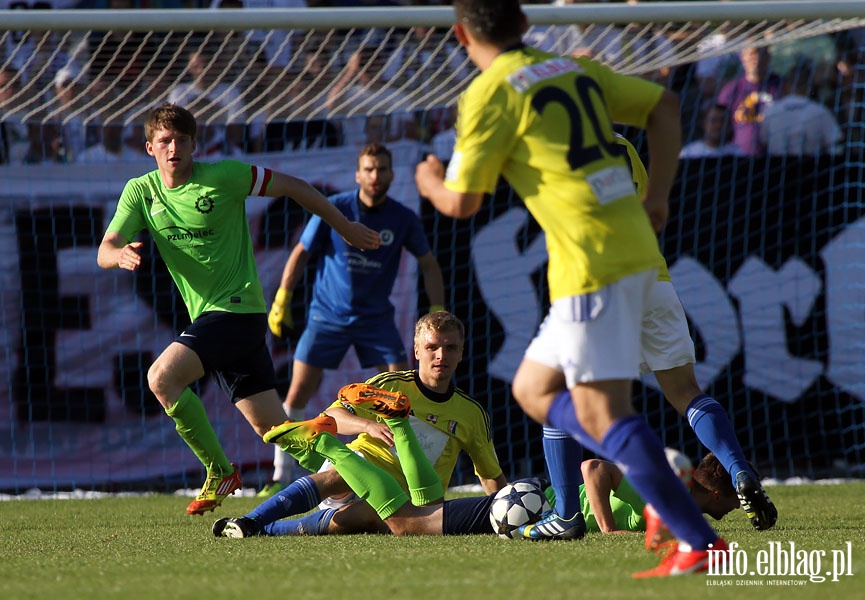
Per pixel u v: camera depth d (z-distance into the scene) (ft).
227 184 57.41
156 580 34.81
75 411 85.15
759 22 80.89
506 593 30.55
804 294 87.30
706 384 86.84
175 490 85.40
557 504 45.03
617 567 35.83
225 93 90.12
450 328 52.65
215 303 58.08
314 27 76.95
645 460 31.89
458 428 53.57
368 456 52.70
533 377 33.73
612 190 32.89
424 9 77.51
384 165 76.23
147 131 57.67
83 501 76.13
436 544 44.09
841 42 93.86
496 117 33.45
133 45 87.30
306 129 92.84
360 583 33.06
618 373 32.09
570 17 77.66
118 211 58.23
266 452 85.97
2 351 84.58
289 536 49.73
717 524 54.95
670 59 88.33
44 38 84.89
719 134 90.63
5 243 85.10
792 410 86.84
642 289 33.01
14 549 46.50
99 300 85.81
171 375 56.34
